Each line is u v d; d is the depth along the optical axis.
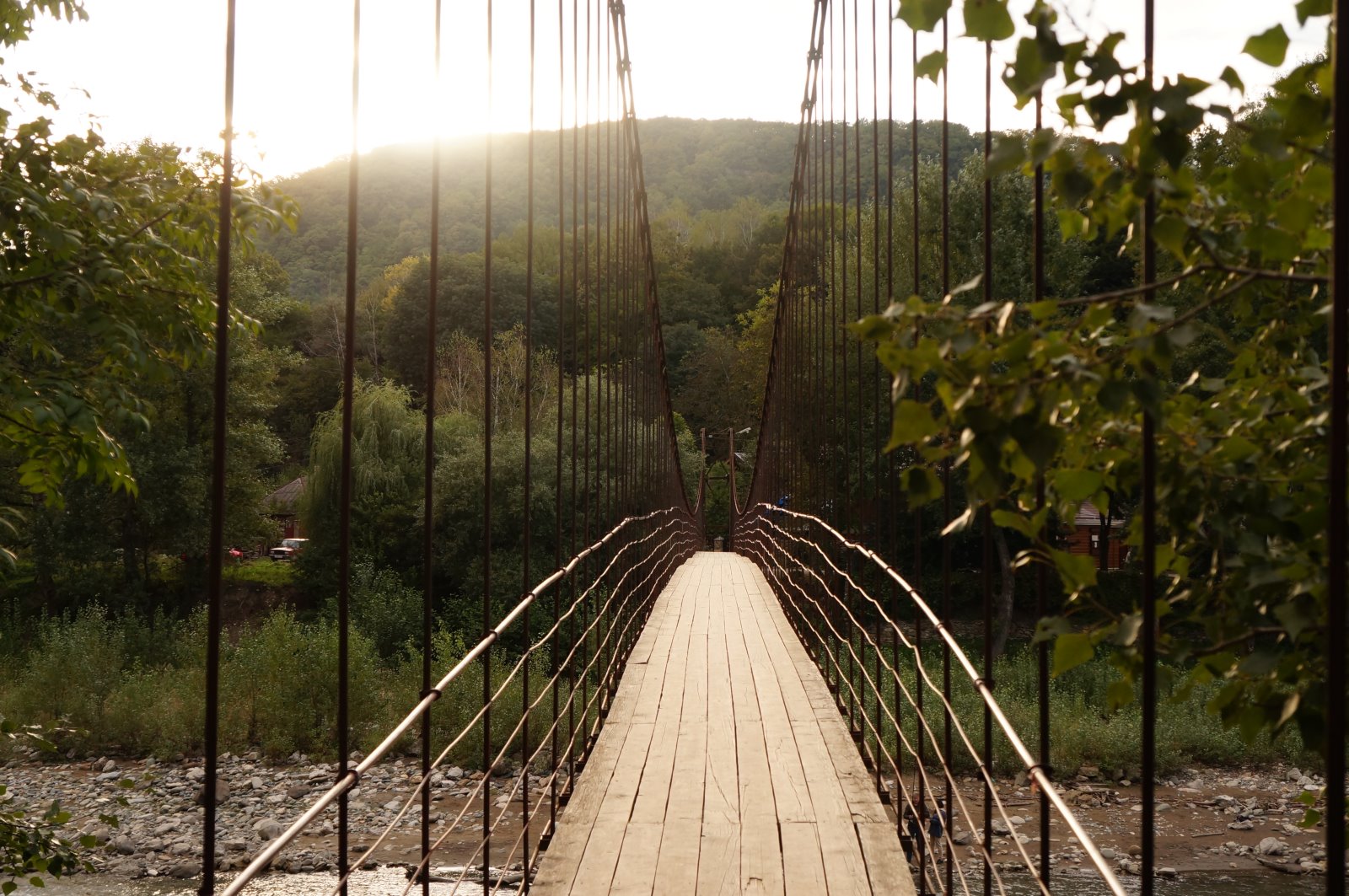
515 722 15.59
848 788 4.36
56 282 4.60
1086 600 1.28
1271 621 1.20
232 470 24.92
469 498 23.95
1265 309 1.40
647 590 9.80
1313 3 1.10
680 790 4.34
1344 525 1.01
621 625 7.62
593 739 5.21
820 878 3.36
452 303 39.22
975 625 24.64
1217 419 1.27
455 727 15.96
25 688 17.80
